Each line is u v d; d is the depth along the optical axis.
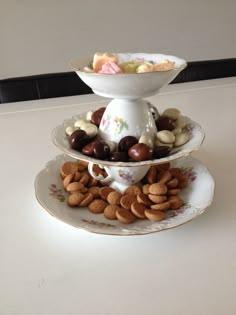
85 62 0.30
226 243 0.26
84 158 0.27
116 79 0.25
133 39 0.97
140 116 0.29
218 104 0.55
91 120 0.32
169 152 0.28
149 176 0.31
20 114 0.52
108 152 0.27
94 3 0.89
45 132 0.46
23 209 0.30
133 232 0.26
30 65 0.91
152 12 0.95
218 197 0.31
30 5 0.85
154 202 0.29
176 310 0.20
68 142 0.29
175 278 0.23
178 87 0.63
